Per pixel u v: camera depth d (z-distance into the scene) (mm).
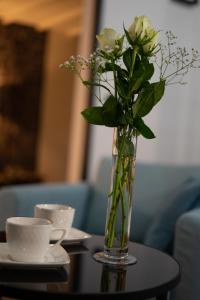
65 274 978
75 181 2592
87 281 945
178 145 2826
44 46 2568
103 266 1067
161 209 1929
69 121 2607
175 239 1564
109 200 1101
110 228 1100
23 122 2543
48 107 2609
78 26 2566
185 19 2768
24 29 2506
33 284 889
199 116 2844
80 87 2566
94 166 2570
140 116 1053
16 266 942
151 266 1103
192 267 1489
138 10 2598
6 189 1944
